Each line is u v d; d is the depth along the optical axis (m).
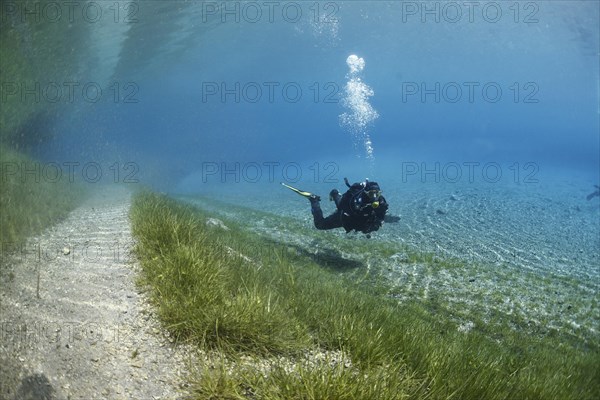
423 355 4.32
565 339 6.97
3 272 4.89
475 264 10.13
